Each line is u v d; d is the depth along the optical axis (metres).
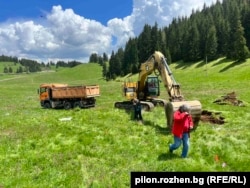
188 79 125.44
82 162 14.71
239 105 37.06
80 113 33.19
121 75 188.50
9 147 17.88
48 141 19.27
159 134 20.55
